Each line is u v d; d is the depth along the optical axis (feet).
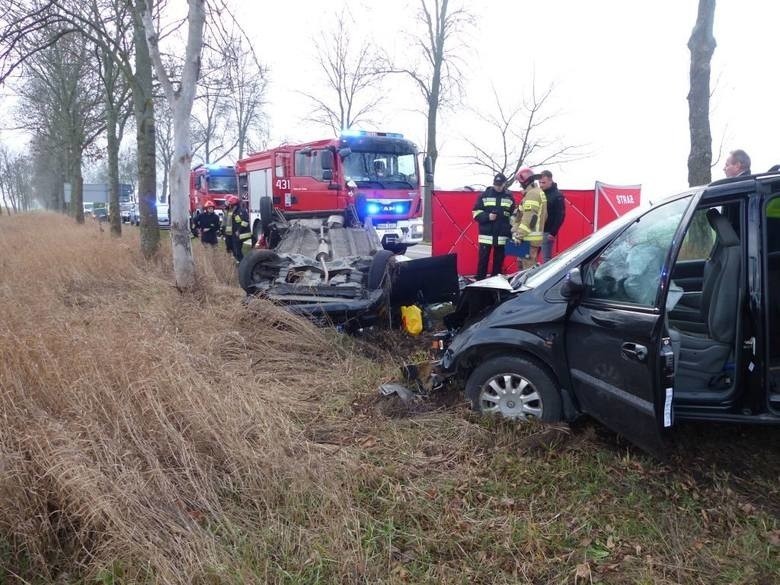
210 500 9.99
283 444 11.60
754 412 10.55
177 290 25.04
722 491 10.44
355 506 10.19
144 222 36.76
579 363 11.84
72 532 9.23
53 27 33.78
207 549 8.73
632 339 10.59
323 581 8.50
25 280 26.32
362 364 17.72
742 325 10.45
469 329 13.47
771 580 8.41
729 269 11.14
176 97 24.76
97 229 58.08
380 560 8.94
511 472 11.16
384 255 22.30
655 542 9.24
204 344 16.97
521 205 25.99
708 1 29.86
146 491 9.48
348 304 20.80
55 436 9.79
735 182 10.66
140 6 24.93
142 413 11.03
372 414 13.89
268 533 9.32
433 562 8.96
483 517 9.96
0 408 10.33
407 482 10.96
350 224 33.09
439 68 68.18
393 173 40.93
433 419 13.23
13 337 11.89
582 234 32.78
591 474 11.02
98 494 9.03
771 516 9.84
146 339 13.70
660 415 10.16
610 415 11.25
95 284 29.48
